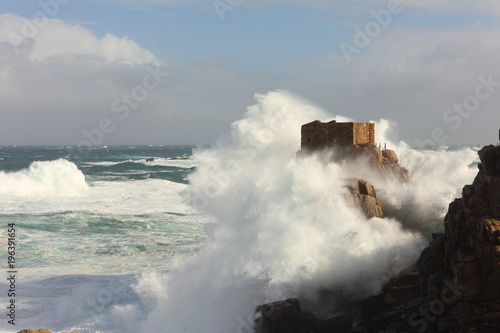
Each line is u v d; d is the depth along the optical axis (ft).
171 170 249.96
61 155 455.63
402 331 38.04
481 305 33.99
